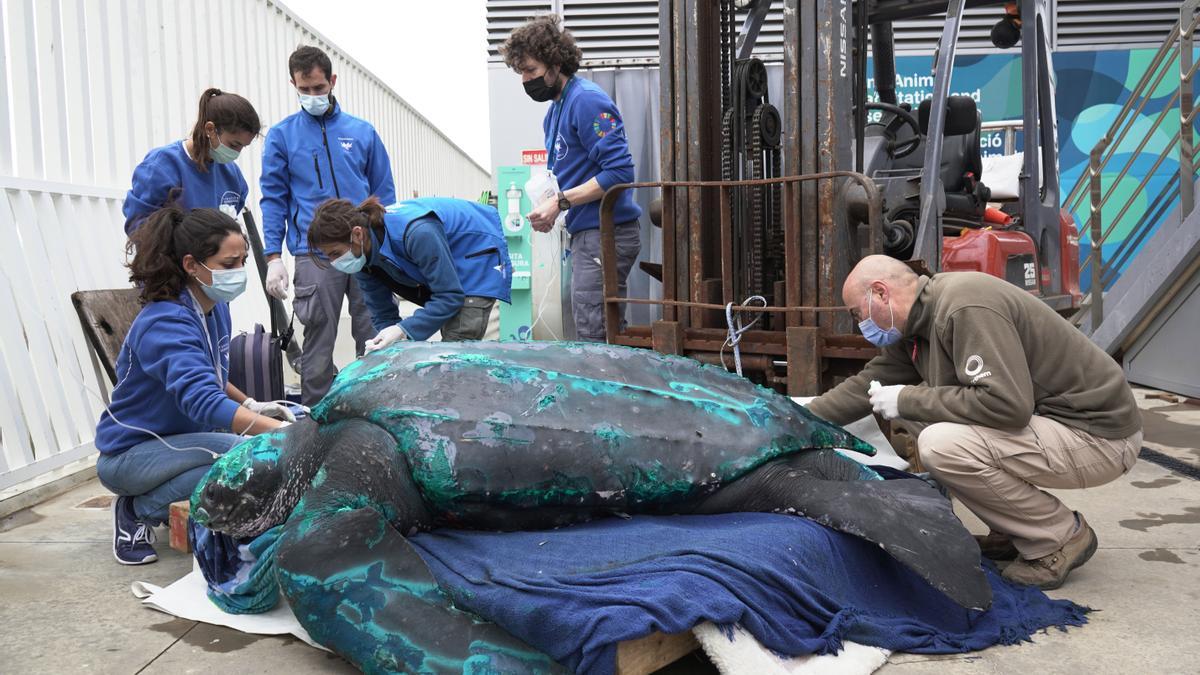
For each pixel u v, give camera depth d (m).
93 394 4.26
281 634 2.55
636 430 2.55
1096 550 2.97
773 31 8.24
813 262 3.93
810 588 2.30
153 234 3.12
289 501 2.68
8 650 2.46
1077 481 2.72
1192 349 6.13
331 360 4.86
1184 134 6.01
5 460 3.90
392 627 2.12
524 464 2.44
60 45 4.59
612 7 8.09
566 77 4.46
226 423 3.02
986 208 5.57
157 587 2.87
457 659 2.06
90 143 4.80
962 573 2.30
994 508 2.79
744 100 4.23
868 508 2.51
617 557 2.31
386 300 4.39
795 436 2.71
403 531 2.51
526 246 7.50
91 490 4.34
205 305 3.29
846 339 3.78
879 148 5.52
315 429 2.68
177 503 3.18
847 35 3.89
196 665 2.36
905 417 2.82
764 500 2.64
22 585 2.98
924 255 4.27
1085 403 2.68
